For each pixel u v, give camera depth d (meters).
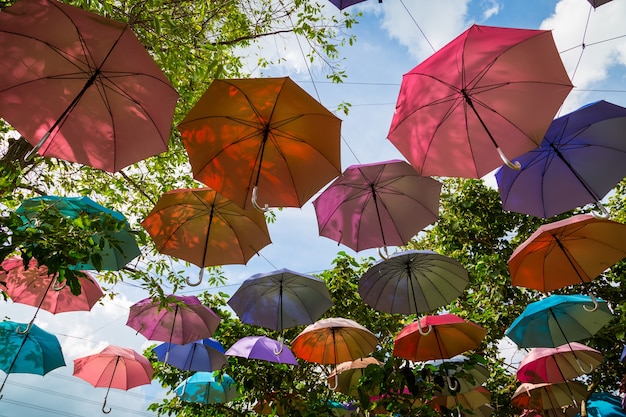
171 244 4.59
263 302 5.89
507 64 2.87
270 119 3.09
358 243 4.81
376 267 5.09
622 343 6.93
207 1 5.41
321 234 4.89
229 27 6.21
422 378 4.24
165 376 7.97
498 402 8.33
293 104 3.01
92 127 2.94
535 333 5.05
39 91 2.81
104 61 2.71
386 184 4.50
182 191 4.39
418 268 5.14
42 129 2.89
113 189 6.29
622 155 3.43
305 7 5.89
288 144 3.21
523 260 4.20
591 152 3.49
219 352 6.66
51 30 2.60
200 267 4.62
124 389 6.53
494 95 3.01
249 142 3.19
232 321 8.12
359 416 4.99
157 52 4.43
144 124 2.95
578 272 4.14
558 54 2.76
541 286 4.27
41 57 2.70
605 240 3.93
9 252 2.72
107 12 3.99
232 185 3.26
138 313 5.83
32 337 5.36
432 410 4.00
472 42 2.80
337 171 3.28
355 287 8.05
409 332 4.96
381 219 4.68
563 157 3.54
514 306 7.66
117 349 6.59
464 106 3.09
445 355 5.08
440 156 3.26
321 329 5.89
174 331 5.86
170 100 2.82
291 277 5.70
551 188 3.65
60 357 5.53
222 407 7.95
